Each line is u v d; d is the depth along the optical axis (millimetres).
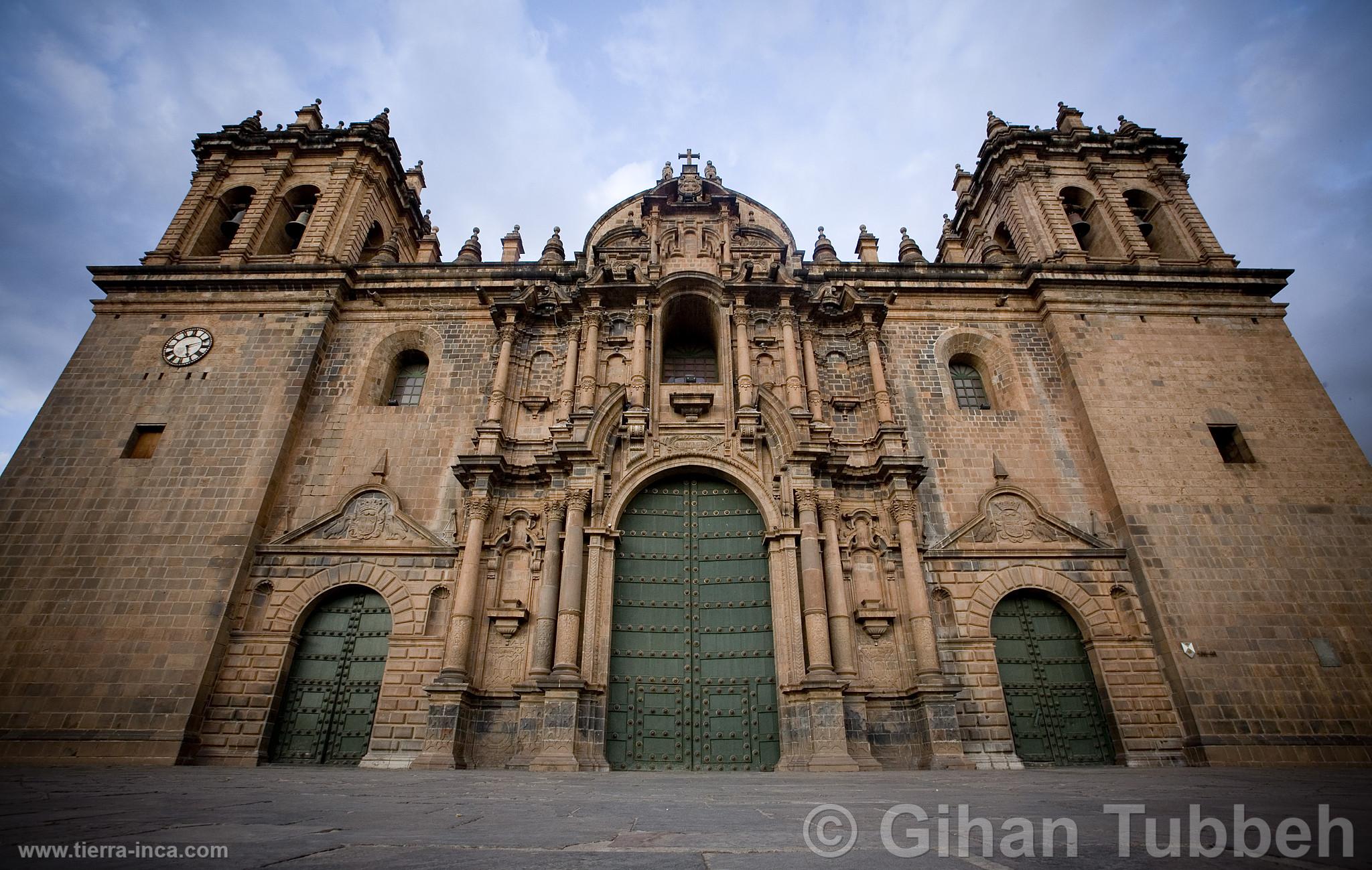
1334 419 24922
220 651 20469
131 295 27016
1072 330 26766
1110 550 22531
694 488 23453
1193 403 25125
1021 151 32344
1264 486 23391
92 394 24578
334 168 31406
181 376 25062
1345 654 20609
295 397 24594
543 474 22969
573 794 9305
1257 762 19125
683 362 27469
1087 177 32469
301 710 20625
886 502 23016
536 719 18812
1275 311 27562
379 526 22688
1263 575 21750
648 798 8562
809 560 20719
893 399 25703
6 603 20500
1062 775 14992
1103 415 24734
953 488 23875
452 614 20469
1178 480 23422
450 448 24391
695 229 28375
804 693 19000
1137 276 27781
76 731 18953
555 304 26656
